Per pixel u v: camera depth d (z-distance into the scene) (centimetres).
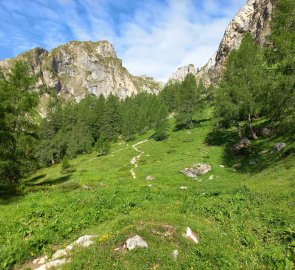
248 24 15625
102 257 1045
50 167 10012
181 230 1202
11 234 1443
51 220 1620
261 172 3300
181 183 3681
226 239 1222
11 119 3500
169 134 9431
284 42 2948
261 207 1634
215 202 1822
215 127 6925
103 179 4134
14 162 3488
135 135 11725
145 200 2031
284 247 1111
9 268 1134
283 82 2877
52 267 1085
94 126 12288
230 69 6475
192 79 13075
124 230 1198
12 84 3862
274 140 4916
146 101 15412
